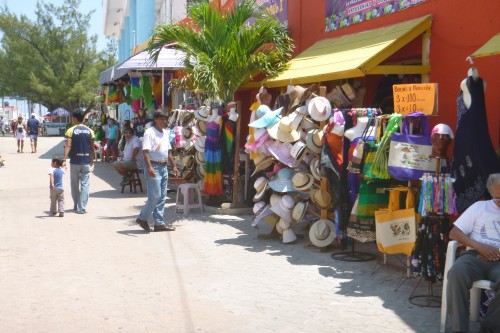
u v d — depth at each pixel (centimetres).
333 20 1038
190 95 1577
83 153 1041
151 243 791
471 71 566
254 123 784
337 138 696
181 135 1144
